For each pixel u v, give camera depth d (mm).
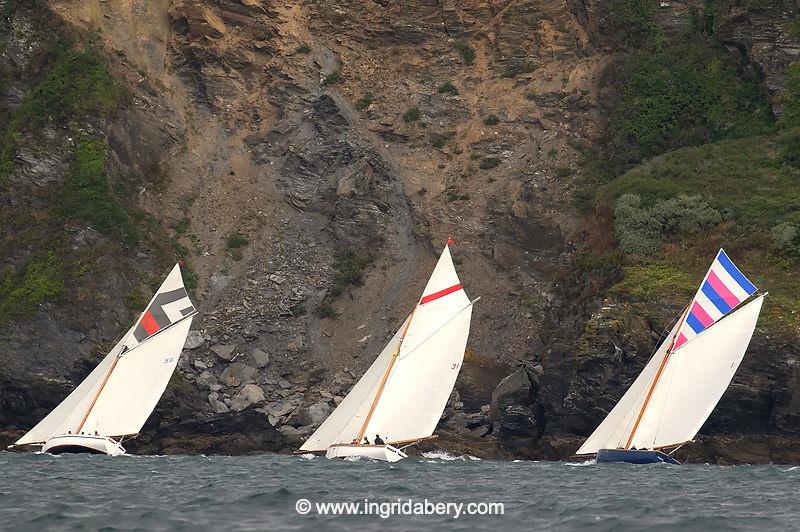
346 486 163875
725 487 170250
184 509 132750
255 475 185250
